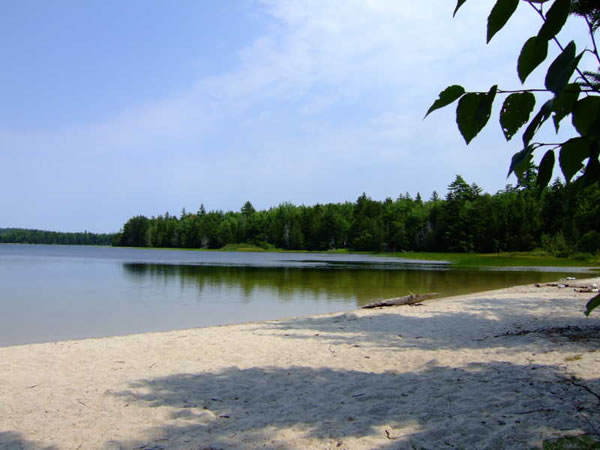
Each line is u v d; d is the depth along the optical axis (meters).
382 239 107.31
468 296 20.00
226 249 132.25
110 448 4.28
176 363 8.10
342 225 119.88
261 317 16.34
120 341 10.49
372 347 9.16
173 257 75.88
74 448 4.30
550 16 0.98
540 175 1.20
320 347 9.37
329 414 4.96
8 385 6.71
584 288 20.39
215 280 31.47
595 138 1.10
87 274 36.22
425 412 4.79
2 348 9.73
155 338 10.87
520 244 77.06
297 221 129.12
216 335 11.21
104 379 6.99
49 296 22.17
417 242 100.81
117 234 172.00
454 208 91.62
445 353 8.12
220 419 4.97
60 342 10.43
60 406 5.63
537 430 3.98
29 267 44.81
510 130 1.16
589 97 1.13
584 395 4.89
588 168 1.17
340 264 56.16
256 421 4.83
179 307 18.81
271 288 26.45
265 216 140.38
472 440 3.93
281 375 6.99
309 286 27.66
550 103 0.97
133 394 6.09
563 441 3.60
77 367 7.93
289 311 17.84
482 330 10.68
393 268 47.53
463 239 88.69
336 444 4.08
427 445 3.89
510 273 39.22
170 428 4.74
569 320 11.52
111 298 21.50
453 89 1.18
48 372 7.57
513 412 4.54
